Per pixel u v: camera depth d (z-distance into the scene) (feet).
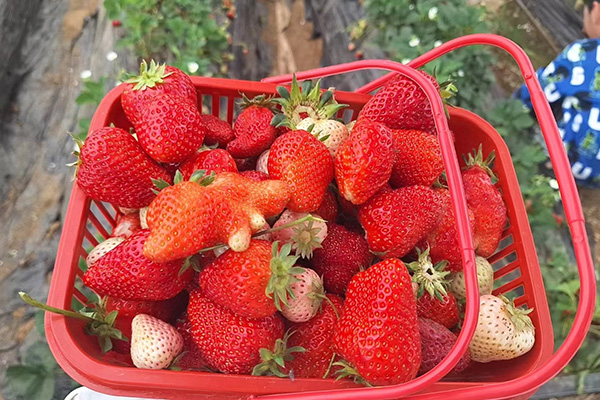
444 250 1.19
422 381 0.87
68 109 2.12
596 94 1.97
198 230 0.97
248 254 0.99
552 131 0.97
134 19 2.02
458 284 1.23
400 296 1.00
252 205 1.03
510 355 1.13
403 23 2.22
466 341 0.88
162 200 0.98
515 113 2.08
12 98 2.13
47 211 1.92
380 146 1.08
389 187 1.17
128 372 0.97
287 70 2.47
